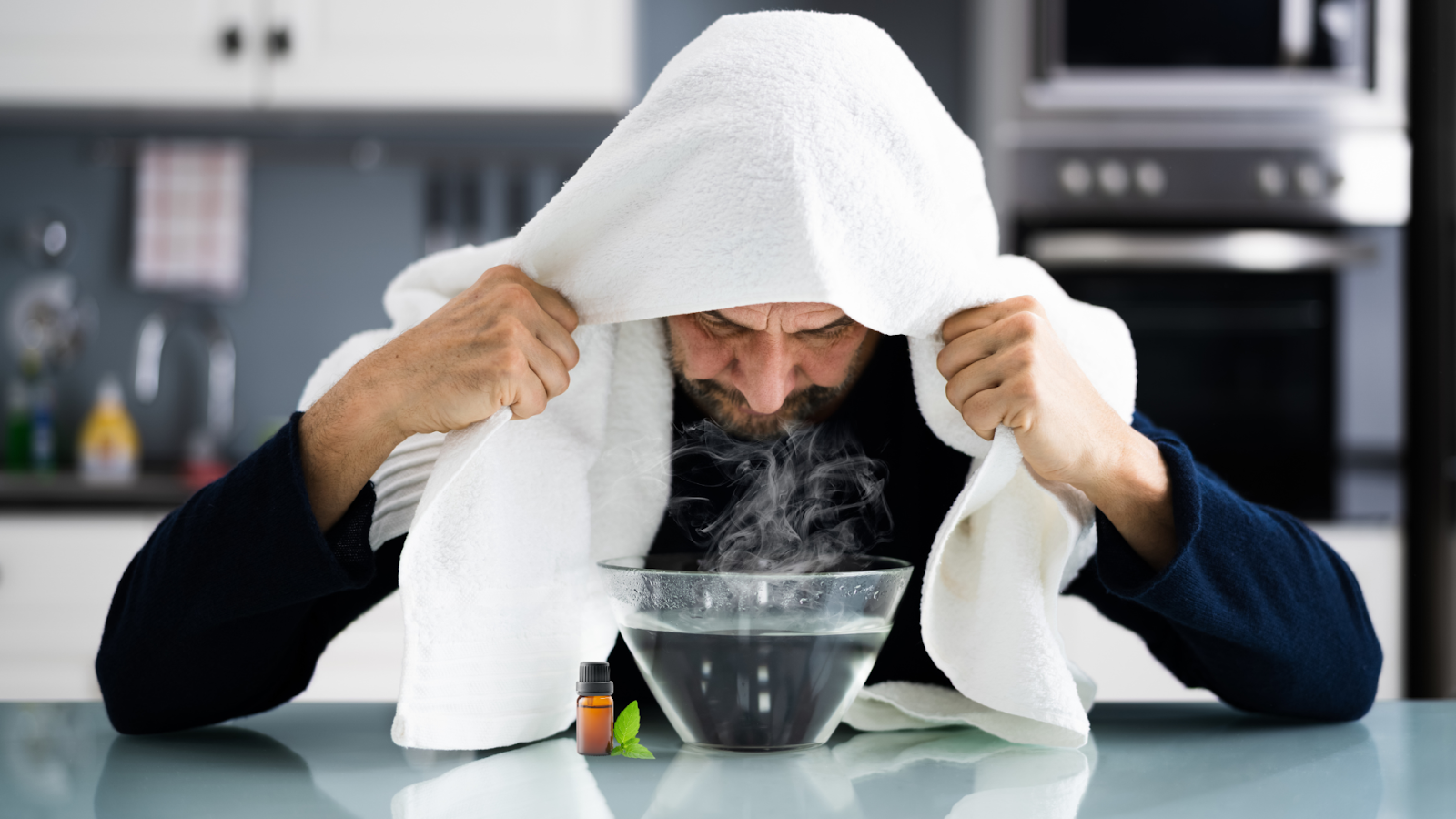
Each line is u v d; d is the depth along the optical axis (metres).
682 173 0.75
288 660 0.89
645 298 0.78
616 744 0.76
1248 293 2.23
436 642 0.78
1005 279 0.90
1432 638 2.13
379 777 0.73
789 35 0.78
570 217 0.77
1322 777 0.73
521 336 0.77
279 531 0.78
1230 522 0.84
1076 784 0.70
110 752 0.80
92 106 2.39
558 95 2.36
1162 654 0.98
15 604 2.11
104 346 2.70
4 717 0.93
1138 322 2.23
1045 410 0.76
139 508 2.13
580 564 0.85
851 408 1.02
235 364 2.70
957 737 0.83
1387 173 2.17
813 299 0.75
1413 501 2.19
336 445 0.79
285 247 2.71
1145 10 2.18
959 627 0.84
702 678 0.74
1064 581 0.94
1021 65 2.20
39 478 2.46
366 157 2.67
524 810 0.65
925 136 0.79
